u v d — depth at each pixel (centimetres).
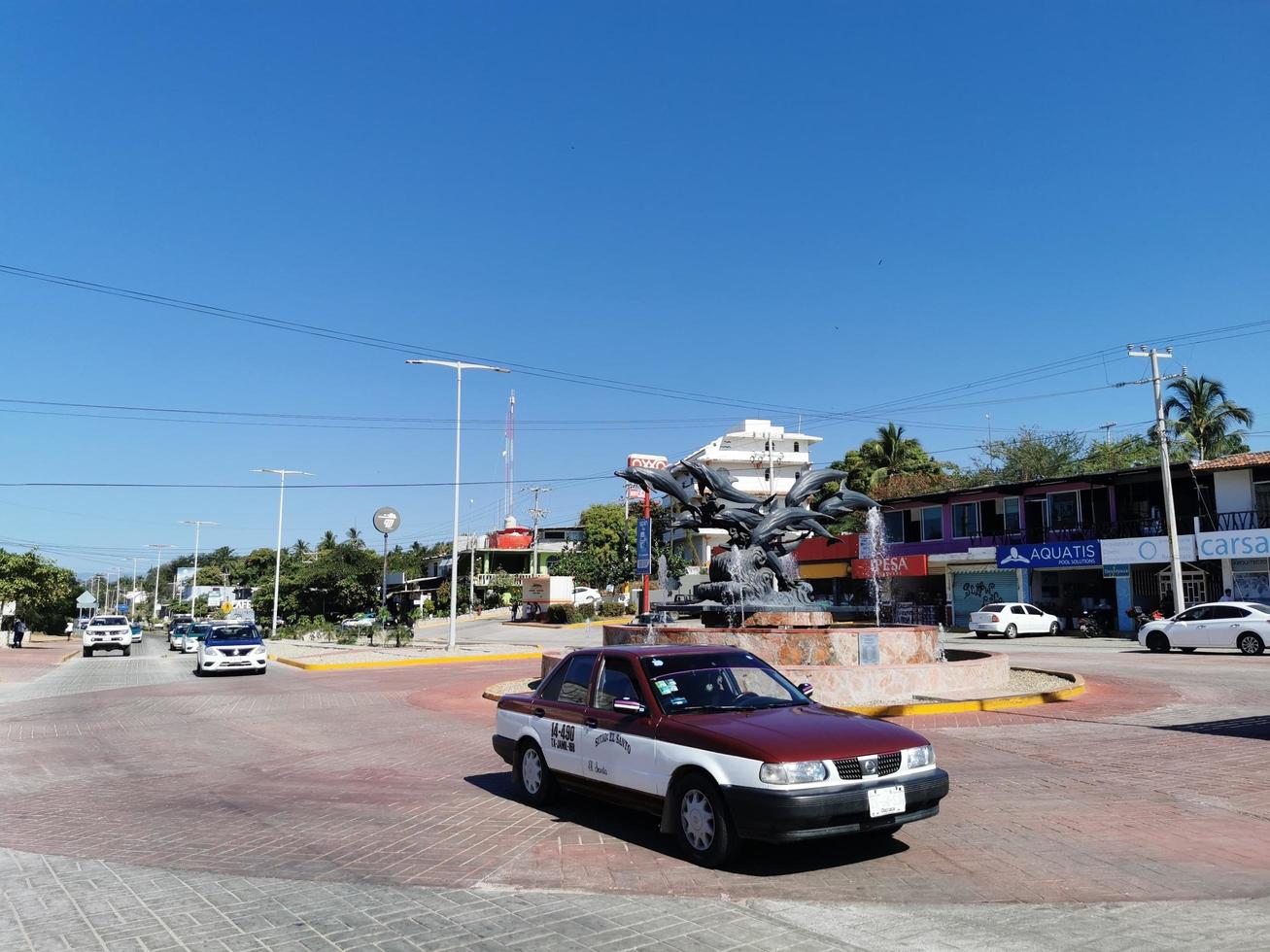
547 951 471
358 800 857
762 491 7150
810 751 587
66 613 7931
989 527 4400
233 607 7756
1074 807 773
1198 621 2669
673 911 530
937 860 626
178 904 559
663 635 1634
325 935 502
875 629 1634
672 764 644
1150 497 3850
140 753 1173
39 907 557
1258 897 543
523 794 848
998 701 1375
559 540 9388
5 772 1043
